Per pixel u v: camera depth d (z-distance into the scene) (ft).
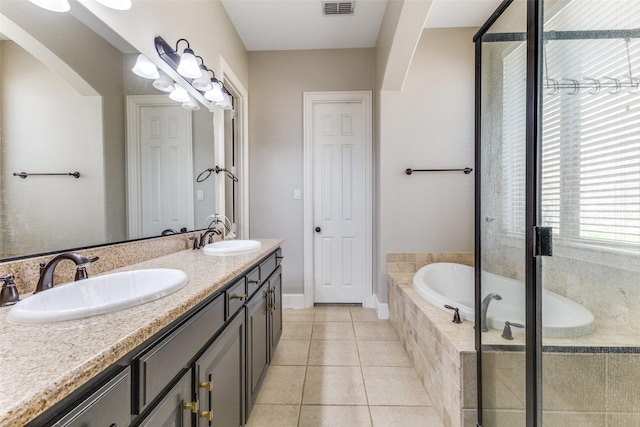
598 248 3.60
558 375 3.55
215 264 4.00
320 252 10.07
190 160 5.79
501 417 3.88
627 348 3.62
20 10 2.64
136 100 4.22
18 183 2.61
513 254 3.82
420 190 9.02
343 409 4.98
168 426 2.27
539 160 3.48
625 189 3.60
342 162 9.97
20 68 2.63
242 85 9.11
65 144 3.08
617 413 3.61
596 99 3.55
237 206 9.36
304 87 9.74
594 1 3.51
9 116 2.53
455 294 8.33
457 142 8.96
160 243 4.70
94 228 3.44
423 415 4.84
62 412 1.38
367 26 8.55
